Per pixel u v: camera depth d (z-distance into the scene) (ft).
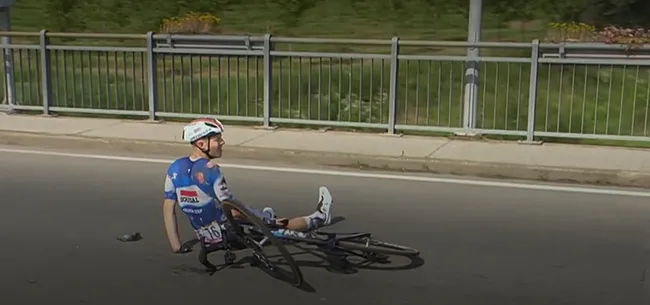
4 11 41.32
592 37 61.93
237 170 29.73
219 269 18.78
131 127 36.86
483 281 18.02
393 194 26.13
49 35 39.42
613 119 38.86
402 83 45.62
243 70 47.52
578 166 28.84
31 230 21.79
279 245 17.13
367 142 33.53
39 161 31.19
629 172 27.84
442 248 20.36
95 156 32.37
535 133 33.71
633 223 22.77
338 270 18.71
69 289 17.42
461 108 37.55
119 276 18.28
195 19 76.69
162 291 17.34
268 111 36.76
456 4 82.74
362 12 83.61
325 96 44.62
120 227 22.12
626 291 17.42
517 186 27.50
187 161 17.85
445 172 29.76
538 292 17.35
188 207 17.83
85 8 88.12
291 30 78.38
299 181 27.99
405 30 76.13
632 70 41.96
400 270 18.74
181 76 38.58
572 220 23.07
